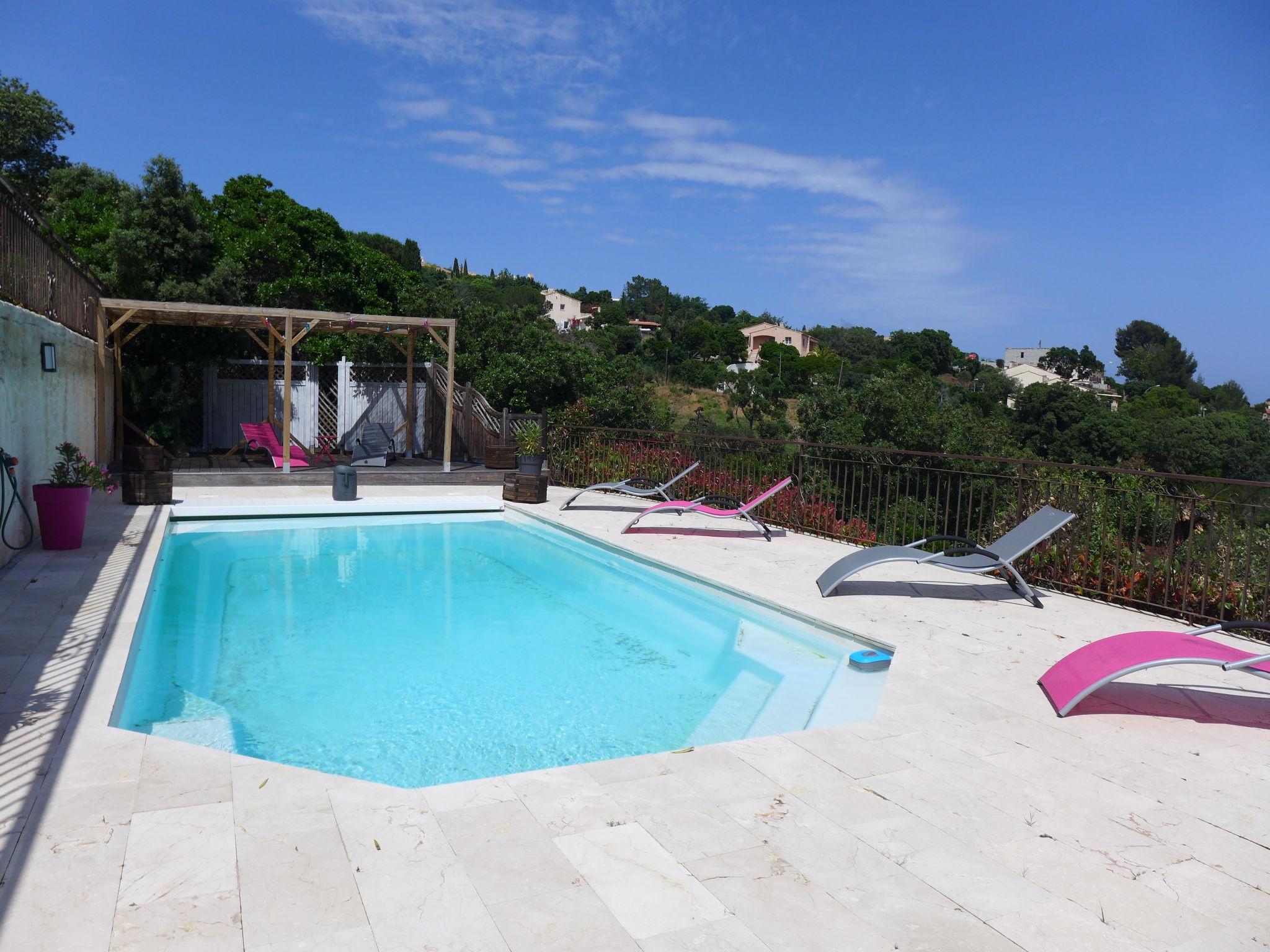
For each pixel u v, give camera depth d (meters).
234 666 5.35
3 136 22.30
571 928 2.28
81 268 10.21
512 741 4.25
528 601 7.25
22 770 3.12
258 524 10.28
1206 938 2.35
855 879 2.60
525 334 21.80
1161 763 3.60
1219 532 6.97
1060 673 4.46
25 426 7.46
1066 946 2.29
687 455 12.20
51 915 2.23
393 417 17.22
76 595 5.70
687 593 7.48
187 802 2.92
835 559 8.11
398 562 8.70
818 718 4.39
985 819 3.04
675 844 2.78
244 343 16.42
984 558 6.65
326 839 2.71
